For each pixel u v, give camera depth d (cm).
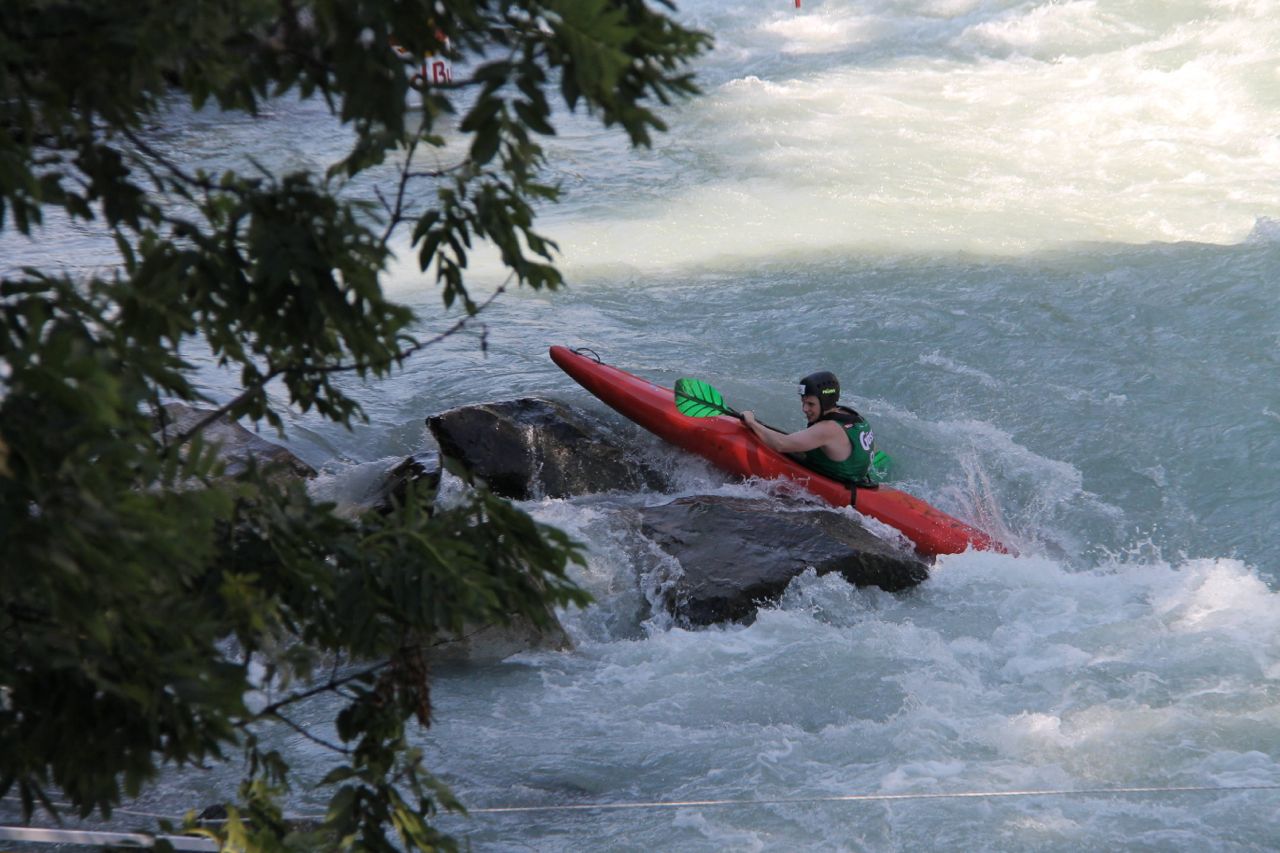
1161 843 1677
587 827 1792
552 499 2878
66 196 898
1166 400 3419
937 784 1861
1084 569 2789
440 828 1791
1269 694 2097
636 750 2006
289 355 1048
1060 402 3453
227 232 951
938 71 7844
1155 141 5969
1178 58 7312
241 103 890
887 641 2353
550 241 991
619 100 832
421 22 848
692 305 4225
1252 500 2970
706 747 2009
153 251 924
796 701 2156
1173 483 3073
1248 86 6619
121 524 693
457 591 967
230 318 956
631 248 4816
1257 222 4591
